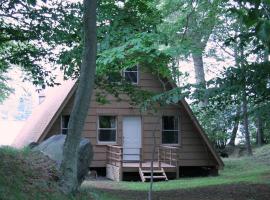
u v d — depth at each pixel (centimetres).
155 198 1332
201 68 2803
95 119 2266
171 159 2142
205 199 1299
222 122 2592
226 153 2975
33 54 1255
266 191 1375
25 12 1157
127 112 2292
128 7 1289
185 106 2275
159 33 1152
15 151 978
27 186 797
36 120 2802
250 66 1034
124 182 1964
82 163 1027
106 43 1166
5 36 1241
